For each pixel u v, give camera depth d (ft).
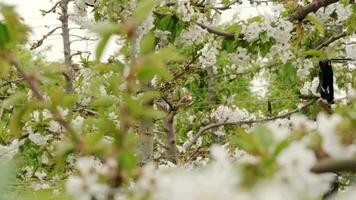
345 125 4.28
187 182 3.66
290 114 21.20
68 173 16.87
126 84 4.55
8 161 3.51
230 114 25.21
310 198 3.90
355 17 18.94
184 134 27.96
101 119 4.66
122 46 17.06
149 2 4.31
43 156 20.04
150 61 4.37
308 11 18.62
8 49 4.37
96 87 5.23
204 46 19.93
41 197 4.53
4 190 3.39
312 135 4.47
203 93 29.17
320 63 17.92
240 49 19.62
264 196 3.73
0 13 4.26
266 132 4.12
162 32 17.19
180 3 16.84
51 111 4.58
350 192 4.27
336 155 4.20
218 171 3.74
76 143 4.43
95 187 4.28
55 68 5.08
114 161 4.26
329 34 23.88
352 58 19.13
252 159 4.00
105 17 18.62
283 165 3.89
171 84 19.56
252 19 18.66
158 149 24.32
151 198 4.26
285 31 18.58
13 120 4.76
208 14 21.36
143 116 4.56
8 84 18.31
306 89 21.59
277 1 21.50
